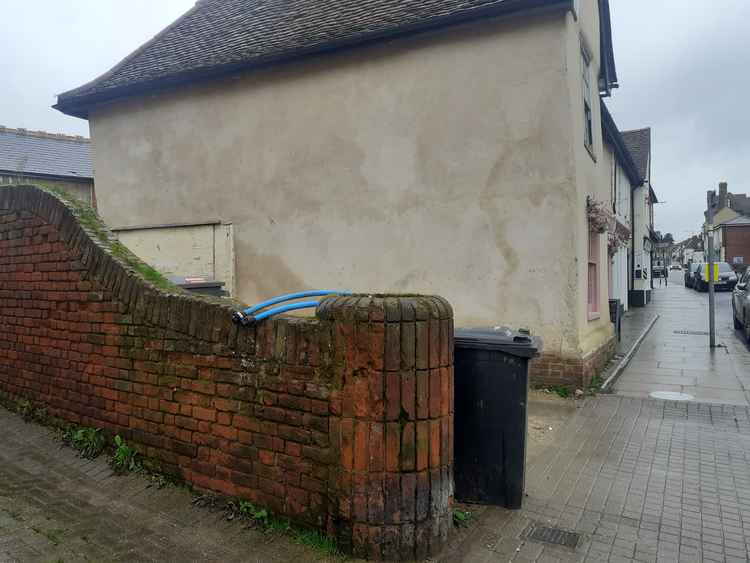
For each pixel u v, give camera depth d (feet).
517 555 10.38
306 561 9.95
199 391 12.21
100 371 14.47
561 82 23.18
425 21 24.90
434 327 10.05
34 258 16.43
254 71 30.68
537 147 23.67
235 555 10.23
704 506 12.55
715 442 16.92
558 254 23.26
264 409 11.11
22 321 16.99
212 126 32.35
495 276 24.57
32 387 16.71
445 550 10.39
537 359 23.47
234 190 31.73
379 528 9.84
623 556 10.43
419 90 26.27
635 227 70.90
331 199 28.73
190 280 24.49
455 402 12.61
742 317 39.14
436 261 25.94
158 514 11.73
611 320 36.50
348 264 28.32
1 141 60.18
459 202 25.36
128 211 35.32
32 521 11.47
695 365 29.50
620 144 46.24
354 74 27.94
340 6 31.45
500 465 12.33
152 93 34.04
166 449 12.89
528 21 23.73
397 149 26.86
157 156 34.22
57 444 15.11
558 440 17.13
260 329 11.23
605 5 31.96
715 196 34.96
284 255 30.19
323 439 10.32
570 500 12.81
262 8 36.81
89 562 10.03
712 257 35.01
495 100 24.50
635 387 24.38
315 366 10.41
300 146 29.58
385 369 9.73
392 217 27.07
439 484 10.22
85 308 14.85
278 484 10.93
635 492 13.28
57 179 57.67
